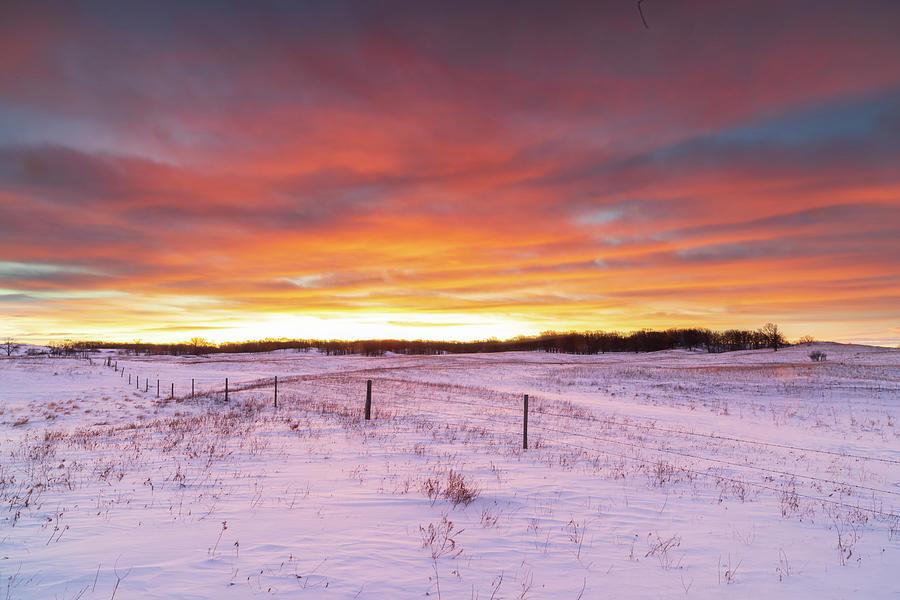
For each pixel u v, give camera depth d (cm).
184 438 1474
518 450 1391
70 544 588
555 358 9744
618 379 4522
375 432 1617
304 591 480
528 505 848
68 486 883
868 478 1220
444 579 529
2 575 491
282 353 16250
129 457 1172
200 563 537
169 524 673
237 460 1138
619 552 644
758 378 4278
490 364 7631
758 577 580
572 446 1499
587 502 888
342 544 616
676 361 7688
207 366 7794
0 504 761
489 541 658
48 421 2408
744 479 1162
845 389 3384
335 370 7131
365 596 479
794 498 997
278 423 1819
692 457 1412
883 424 2172
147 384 4447
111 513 721
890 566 634
